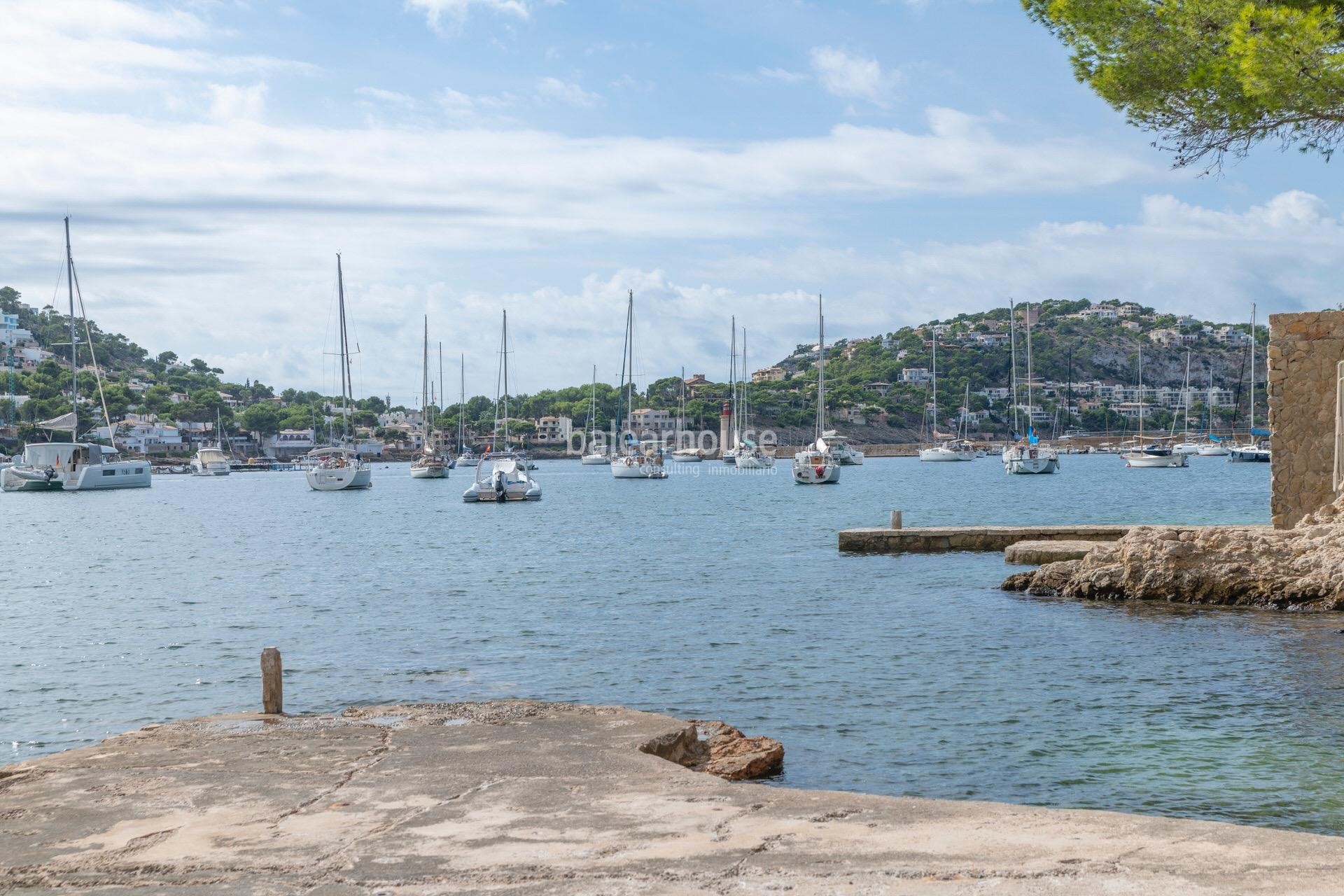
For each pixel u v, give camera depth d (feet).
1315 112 53.72
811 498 296.10
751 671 63.05
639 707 54.90
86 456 389.60
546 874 22.13
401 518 239.09
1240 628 70.28
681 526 196.85
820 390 400.47
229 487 467.11
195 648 76.69
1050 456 440.86
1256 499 247.70
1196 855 21.84
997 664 62.49
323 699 59.11
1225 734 45.68
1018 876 20.86
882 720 50.55
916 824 25.16
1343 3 52.29
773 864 22.35
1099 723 48.44
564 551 150.82
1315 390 87.20
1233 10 54.03
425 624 85.92
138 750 36.42
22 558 154.20
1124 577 84.38
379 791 30.09
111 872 23.36
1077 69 59.98
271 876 22.62
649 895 20.68
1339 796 37.27
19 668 70.13
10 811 28.71
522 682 62.03
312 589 112.47
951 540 124.88
